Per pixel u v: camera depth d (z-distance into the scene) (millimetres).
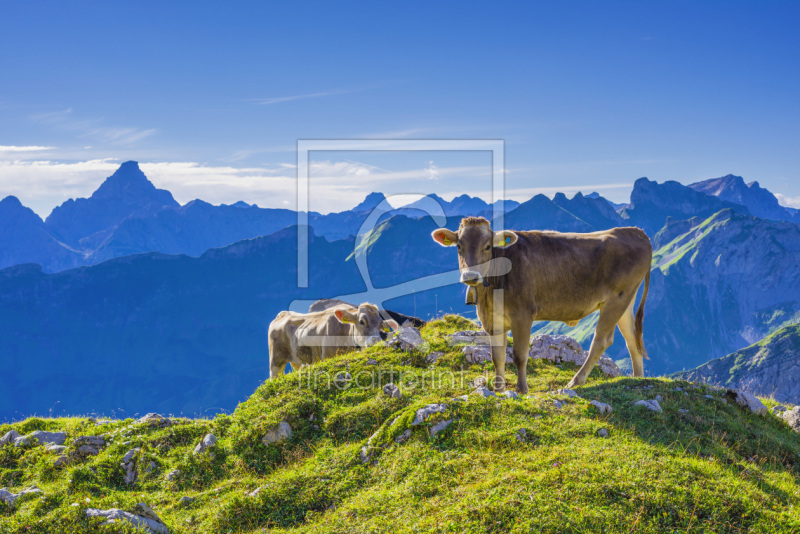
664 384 6488
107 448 6344
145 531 5203
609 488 5039
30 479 6180
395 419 5855
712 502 4977
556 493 5020
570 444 5449
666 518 4902
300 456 6023
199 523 5449
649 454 5332
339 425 6184
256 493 5547
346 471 5656
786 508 5059
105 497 5480
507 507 4938
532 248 6594
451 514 4977
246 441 6180
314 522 5289
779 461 5738
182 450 6305
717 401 6344
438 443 5598
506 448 5469
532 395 6121
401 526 5023
